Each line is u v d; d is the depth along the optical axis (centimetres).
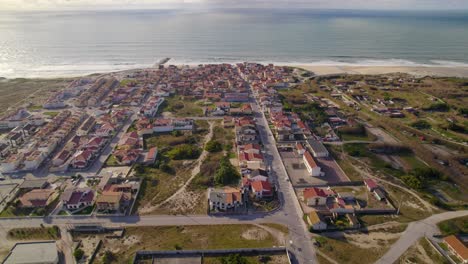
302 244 8062
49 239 8238
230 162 12112
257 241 8156
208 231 8525
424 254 7750
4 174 11412
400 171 11681
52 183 10812
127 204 9581
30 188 10381
